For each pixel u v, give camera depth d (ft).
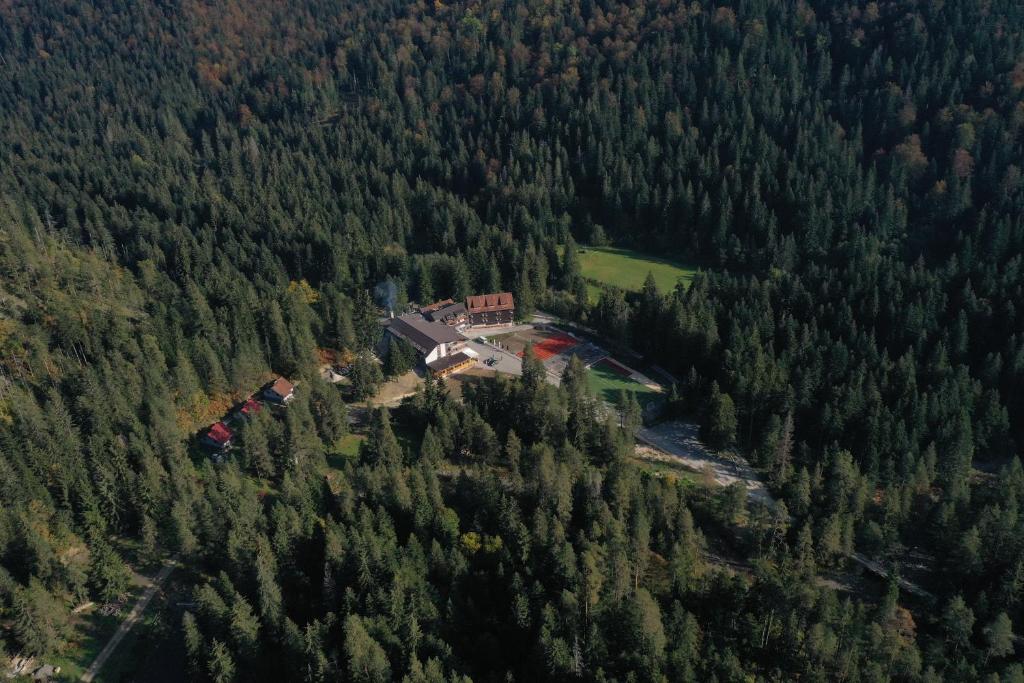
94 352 519.60
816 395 497.05
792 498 419.13
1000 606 363.76
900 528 408.26
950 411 472.44
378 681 317.83
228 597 354.74
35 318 532.32
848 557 402.31
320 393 492.13
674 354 578.66
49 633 357.61
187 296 623.77
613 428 460.14
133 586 395.75
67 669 358.64
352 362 583.17
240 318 574.56
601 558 361.51
